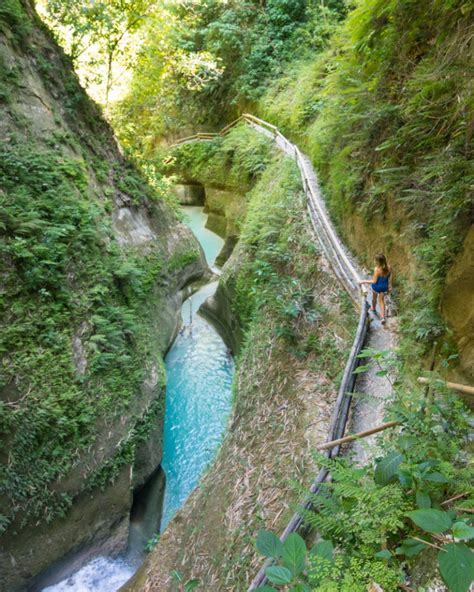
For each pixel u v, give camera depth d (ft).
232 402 30.91
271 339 30.25
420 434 11.74
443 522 7.58
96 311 28.25
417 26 22.06
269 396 26.37
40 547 22.85
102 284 29.96
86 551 25.09
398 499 9.81
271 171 52.54
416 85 19.69
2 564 21.71
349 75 31.17
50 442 23.08
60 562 23.84
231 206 62.69
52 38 38.34
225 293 45.68
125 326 30.19
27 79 32.37
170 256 44.19
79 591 24.38
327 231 33.01
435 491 9.89
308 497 12.33
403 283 23.24
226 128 73.77
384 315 22.90
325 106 41.52
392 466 10.55
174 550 22.85
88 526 24.80
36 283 25.26
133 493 28.60
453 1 17.24
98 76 51.42
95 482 24.72
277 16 66.49
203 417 36.65
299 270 33.22
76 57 44.29
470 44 16.35
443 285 16.94
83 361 26.03
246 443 24.80
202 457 33.17
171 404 37.76
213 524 21.68
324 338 26.61
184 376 41.27
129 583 23.09
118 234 36.42
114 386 27.22
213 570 19.40
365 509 10.07
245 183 60.34
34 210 26.84
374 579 8.79
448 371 15.49
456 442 11.25
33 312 24.68
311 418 21.85
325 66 47.67
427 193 19.19
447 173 16.56
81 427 24.61
